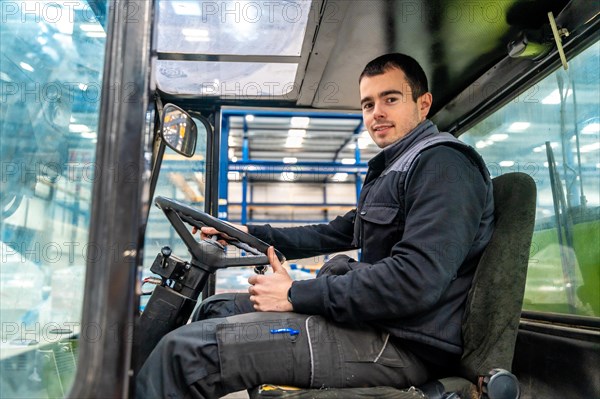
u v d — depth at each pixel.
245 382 0.92
